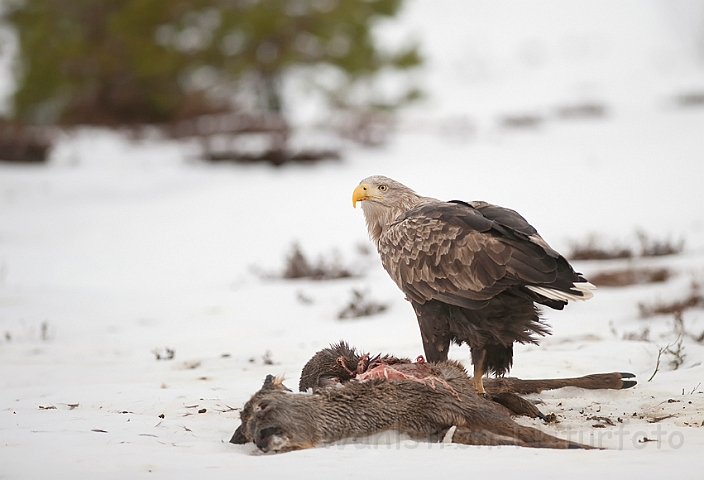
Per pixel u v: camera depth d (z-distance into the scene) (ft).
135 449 17.83
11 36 139.13
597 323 35.70
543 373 26.05
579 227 64.08
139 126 132.26
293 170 96.02
